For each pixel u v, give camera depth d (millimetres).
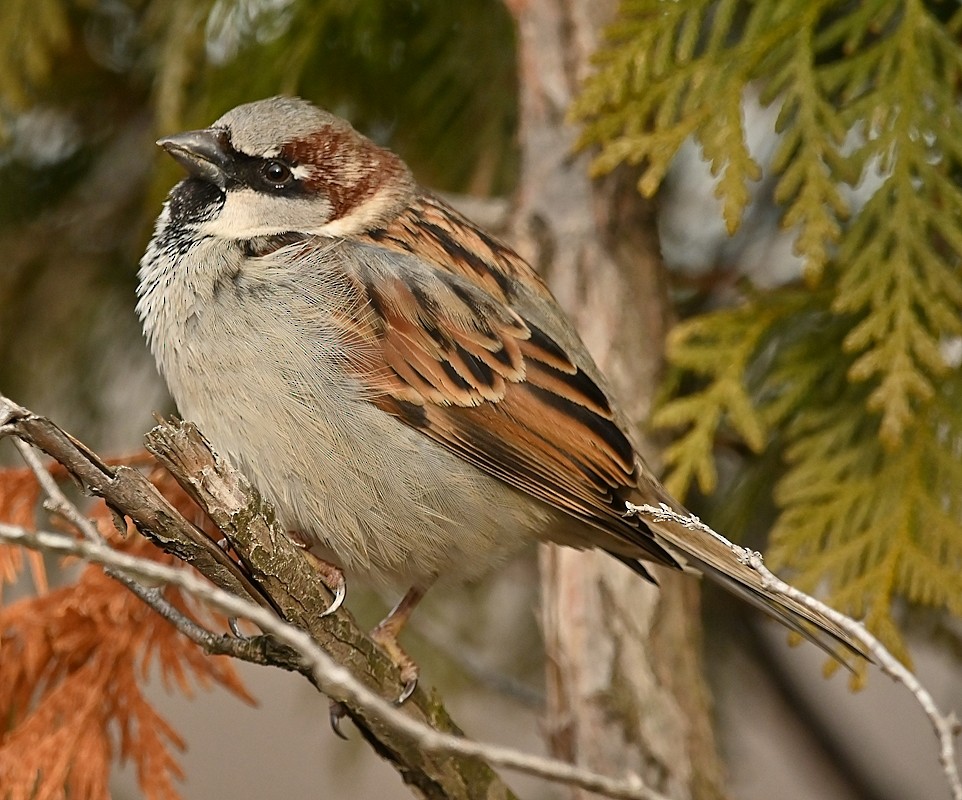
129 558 5059
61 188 11461
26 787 7227
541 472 8055
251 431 7844
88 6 10531
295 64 9891
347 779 11789
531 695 10227
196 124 10227
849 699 12203
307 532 7980
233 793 11789
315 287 7949
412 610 8227
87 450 6070
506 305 8312
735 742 11367
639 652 8648
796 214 7855
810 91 8164
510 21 10570
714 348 8562
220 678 7734
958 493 8047
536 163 9375
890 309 7746
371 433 7871
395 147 10969
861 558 8031
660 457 9055
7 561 7414
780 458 9711
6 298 11141
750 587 8086
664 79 8523
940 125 8031
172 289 8117
